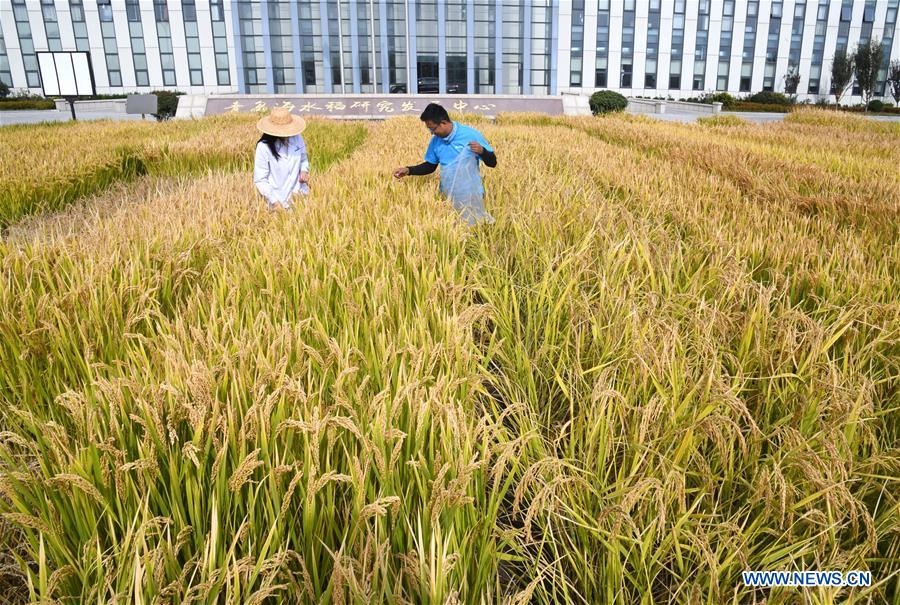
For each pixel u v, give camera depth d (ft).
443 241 14.74
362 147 46.26
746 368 9.60
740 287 11.56
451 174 20.58
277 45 141.28
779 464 7.00
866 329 10.77
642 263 13.37
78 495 5.93
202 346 8.30
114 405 6.93
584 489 7.09
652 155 40.27
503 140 43.68
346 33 140.26
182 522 6.06
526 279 14.26
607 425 7.45
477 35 143.43
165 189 28.73
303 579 5.80
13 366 9.50
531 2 143.64
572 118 79.77
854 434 7.82
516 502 6.25
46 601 4.89
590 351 10.40
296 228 15.21
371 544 5.81
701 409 7.82
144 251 13.79
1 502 6.28
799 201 22.62
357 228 15.26
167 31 146.30
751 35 162.09
